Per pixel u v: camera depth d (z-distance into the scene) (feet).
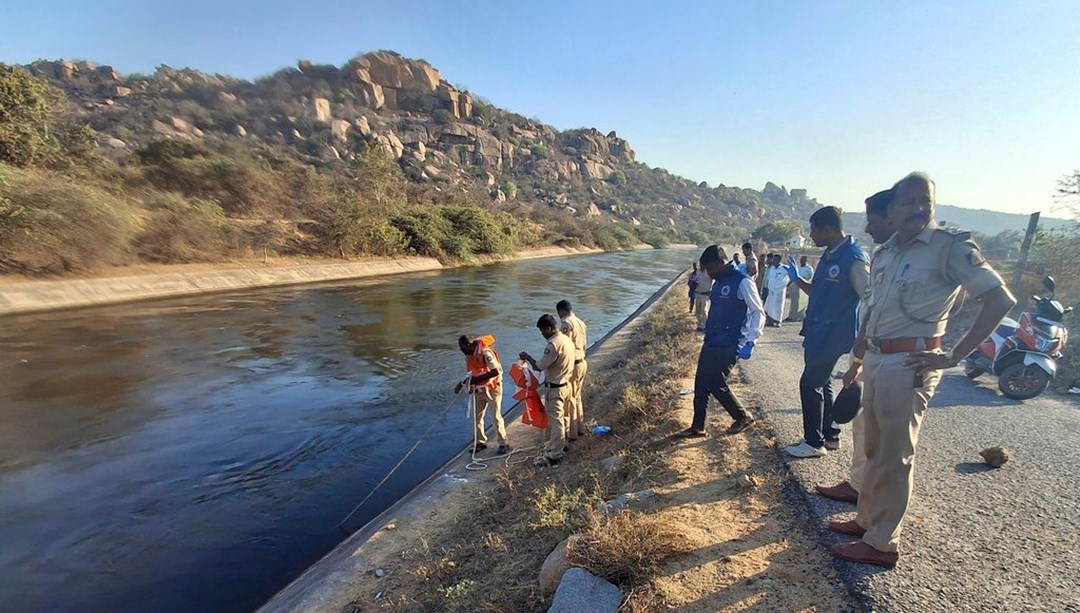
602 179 486.38
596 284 107.55
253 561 15.94
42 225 61.77
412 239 135.13
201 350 42.09
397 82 403.95
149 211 85.97
